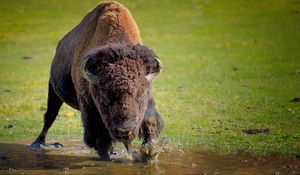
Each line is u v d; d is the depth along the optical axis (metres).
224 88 63.03
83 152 38.22
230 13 131.75
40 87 68.94
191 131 43.62
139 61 31.69
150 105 33.81
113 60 31.64
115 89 30.53
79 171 32.47
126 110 30.14
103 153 35.06
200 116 49.41
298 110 49.53
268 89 60.69
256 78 68.25
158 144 38.78
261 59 82.25
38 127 47.94
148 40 106.19
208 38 105.75
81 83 34.72
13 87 69.00
